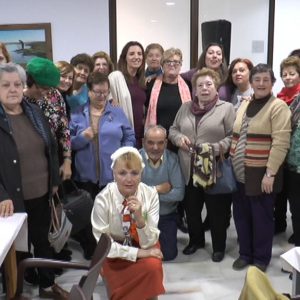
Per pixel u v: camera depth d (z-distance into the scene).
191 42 4.84
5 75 2.02
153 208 2.27
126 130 3.00
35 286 2.58
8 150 2.06
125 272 2.12
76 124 2.90
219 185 2.74
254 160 2.58
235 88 3.39
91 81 2.90
